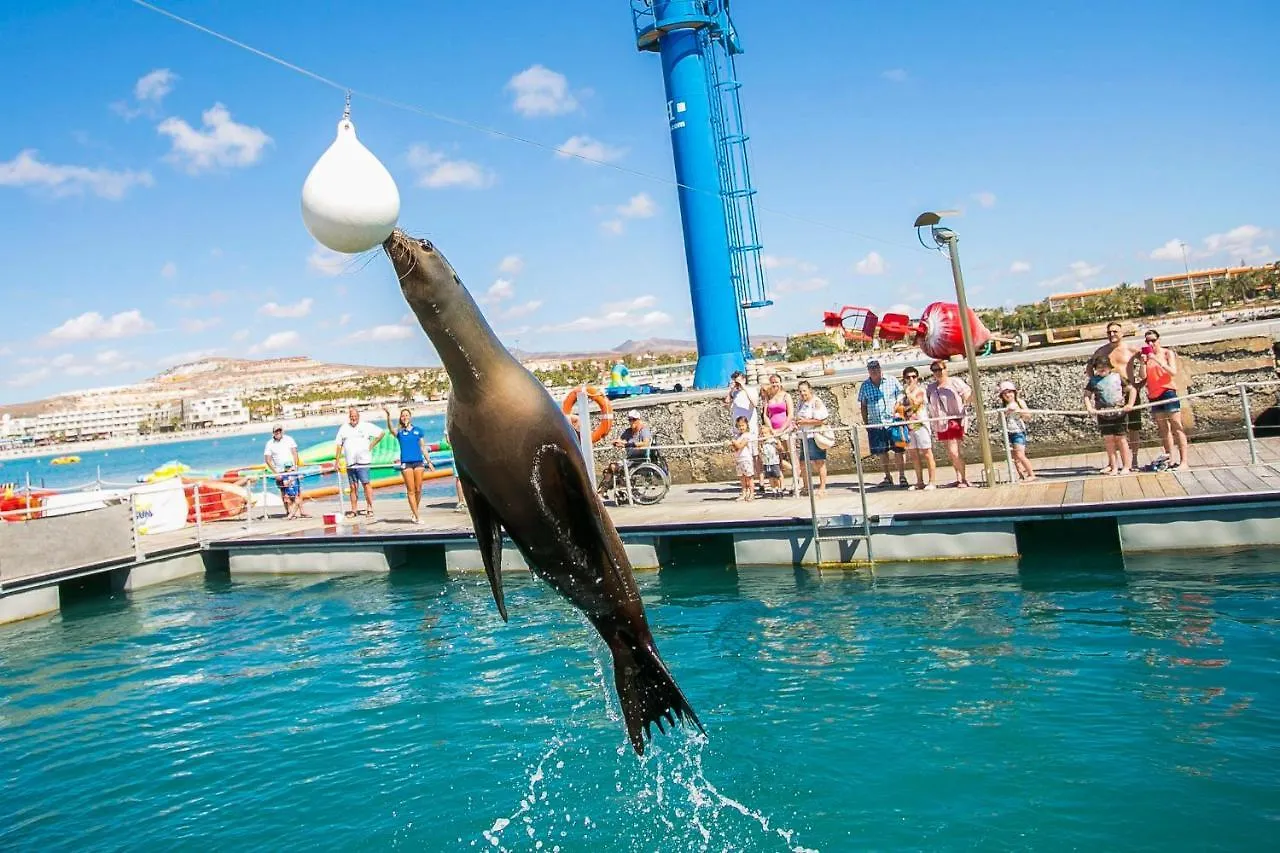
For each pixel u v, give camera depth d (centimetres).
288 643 1148
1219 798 572
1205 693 719
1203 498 1091
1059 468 1482
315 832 642
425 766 737
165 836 654
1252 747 630
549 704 854
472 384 402
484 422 407
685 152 2125
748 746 716
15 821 695
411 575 1488
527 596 1276
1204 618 877
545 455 415
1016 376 1667
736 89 2177
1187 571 1029
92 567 1513
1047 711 719
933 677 815
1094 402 1338
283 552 1605
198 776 754
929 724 720
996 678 795
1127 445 1327
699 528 1321
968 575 1128
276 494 2623
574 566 467
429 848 610
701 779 672
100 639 1255
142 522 1964
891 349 2638
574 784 686
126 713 930
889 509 1258
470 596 1305
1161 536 1119
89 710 949
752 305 2173
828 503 1378
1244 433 1539
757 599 1129
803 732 732
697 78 2109
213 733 852
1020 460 1380
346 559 1555
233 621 1295
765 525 1286
